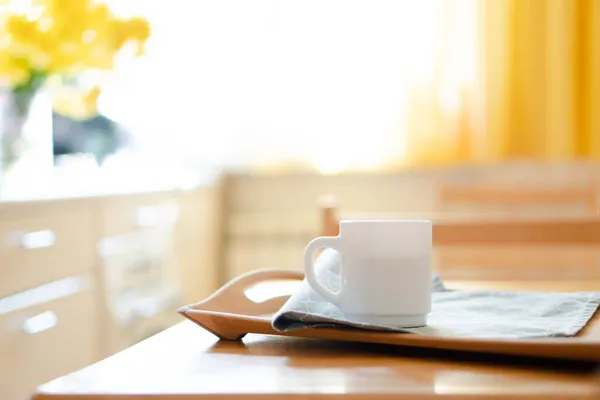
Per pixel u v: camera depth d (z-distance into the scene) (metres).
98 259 2.01
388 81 2.84
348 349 0.71
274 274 0.91
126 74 2.92
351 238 0.74
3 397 1.56
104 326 2.04
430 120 2.82
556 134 2.79
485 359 0.66
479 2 2.80
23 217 1.64
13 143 1.90
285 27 2.90
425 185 2.99
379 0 2.84
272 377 0.61
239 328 0.75
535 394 0.54
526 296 0.92
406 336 0.68
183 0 2.92
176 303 2.53
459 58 2.81
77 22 1.64
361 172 2.98
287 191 3.08
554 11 2.77
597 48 2.75
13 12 1.65
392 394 0.55
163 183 2.46
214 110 2.94
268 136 2.92
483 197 2.73
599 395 0.54
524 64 2.79
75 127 2.83
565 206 2.87
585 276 2.57
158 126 2.96
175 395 0.56
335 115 2.88
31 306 1.67
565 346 0.62
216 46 2.93
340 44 2.87
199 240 2.81
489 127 2.80
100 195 1.98
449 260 2.47
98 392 0.58
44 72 1.78
